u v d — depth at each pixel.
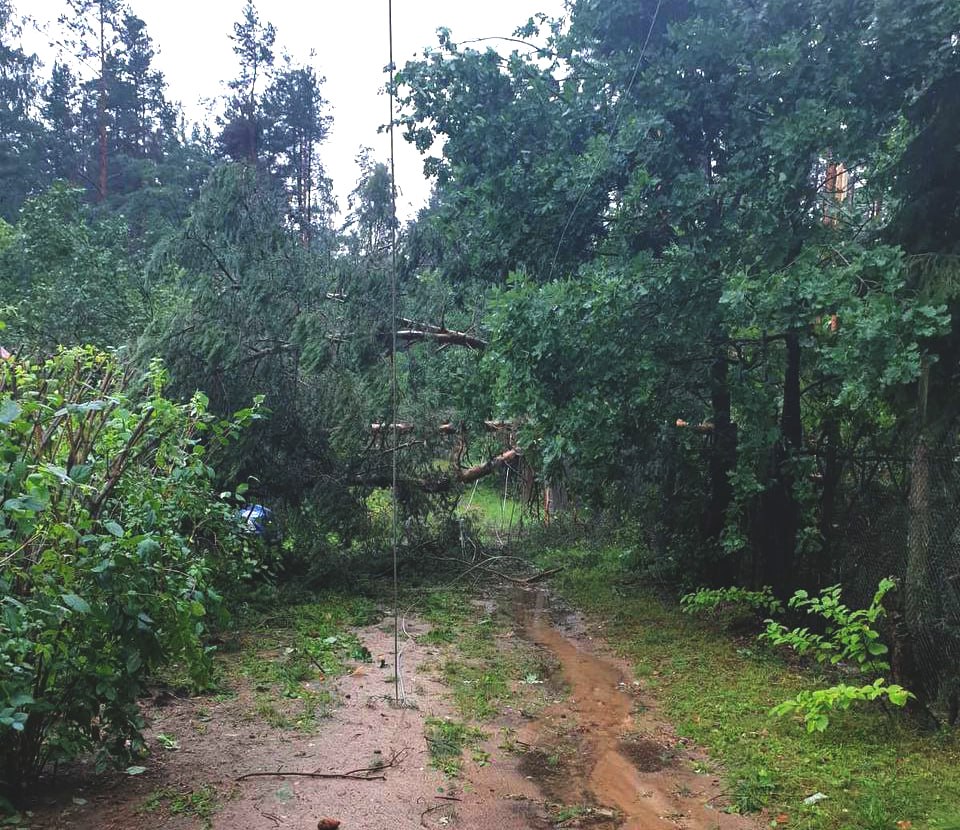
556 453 7.58
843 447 8.07
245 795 3.87
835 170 9.33
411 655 7.12
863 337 5.20
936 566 5.74
